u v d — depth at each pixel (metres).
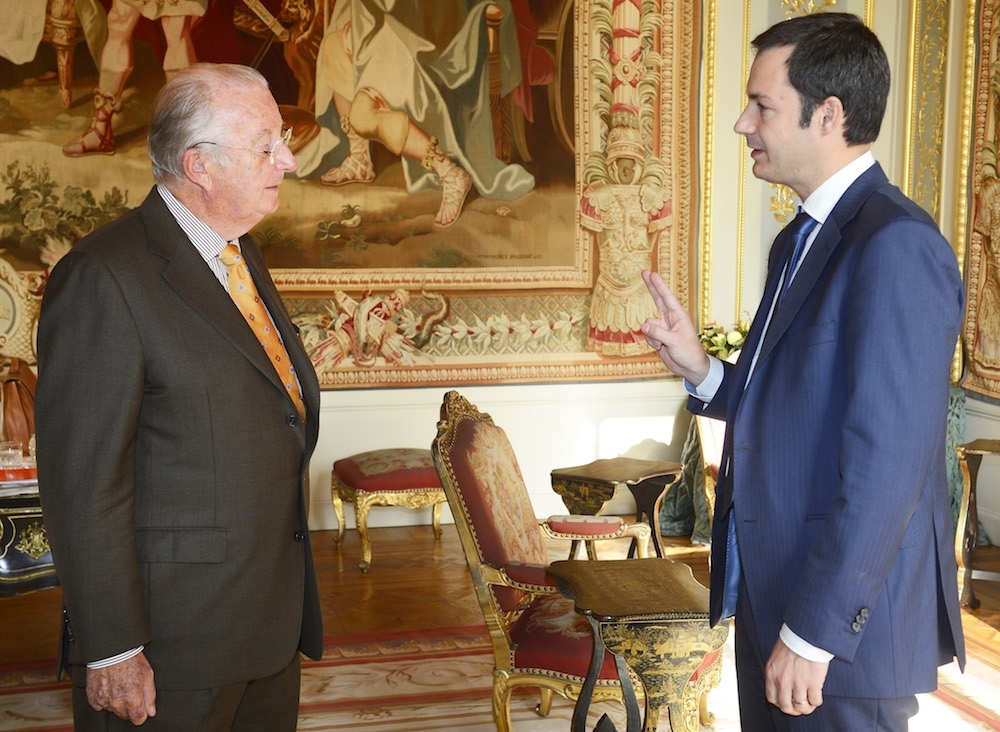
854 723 1.72
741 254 6.61
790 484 1.75
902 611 1.70
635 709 2.49
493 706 3.02
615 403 6.54
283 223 6.00
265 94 2.03
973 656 4.13
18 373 5.70
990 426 5.82
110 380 1.82
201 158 1.96
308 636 2.24
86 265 1.85
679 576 2.68
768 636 1.79
